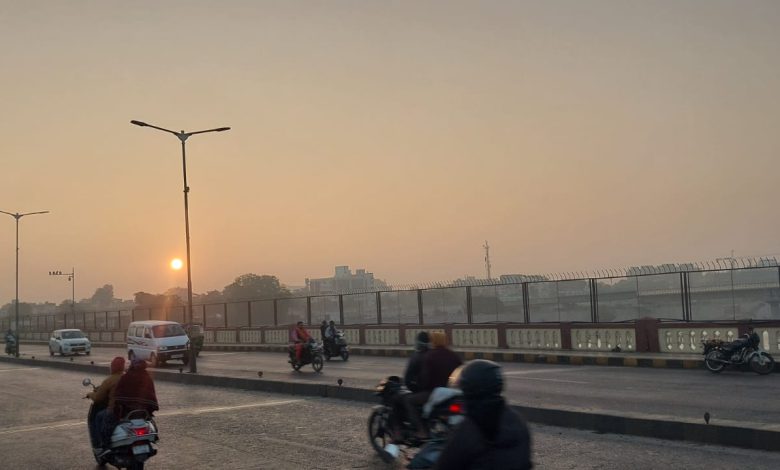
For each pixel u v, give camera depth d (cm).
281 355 3572
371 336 3497
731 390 1455
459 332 2955
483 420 318
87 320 7112
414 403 850
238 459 995
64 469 997
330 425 1252
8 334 4844
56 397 1997
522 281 2727
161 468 961
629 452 926
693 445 956
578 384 1659
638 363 2059
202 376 2188
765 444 911
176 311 5500
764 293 2020
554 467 855
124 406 934
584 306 2498
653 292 2286
